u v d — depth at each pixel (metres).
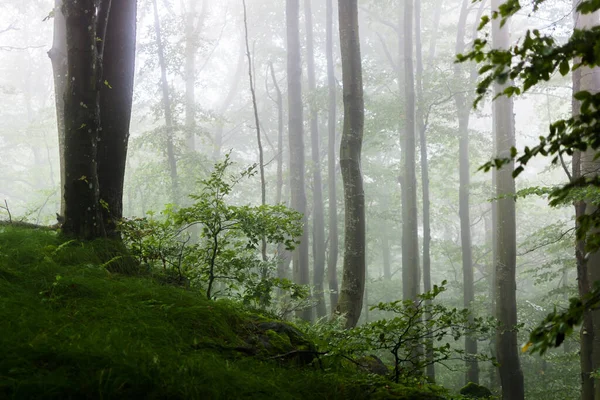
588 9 2.00
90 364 2.80
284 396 3.21
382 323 4.09
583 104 1.98
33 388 2.54
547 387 19.00
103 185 6.12
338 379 3.73
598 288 1.96
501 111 16.22
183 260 5.86
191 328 3.90
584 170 9.79
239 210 5.51
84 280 4.27
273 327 4.57
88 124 5.60
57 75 10.46
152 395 2.73
